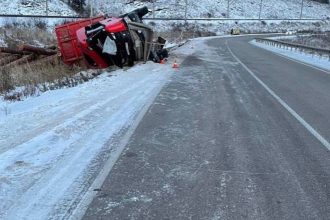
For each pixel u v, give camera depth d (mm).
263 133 8195
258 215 4723
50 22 37875
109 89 12922
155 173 5945
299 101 11672
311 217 4699
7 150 6816
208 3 110625
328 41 63719
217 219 4613
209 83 14648
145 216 4664
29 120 8922
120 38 18188
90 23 19156
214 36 77562
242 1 123625
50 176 5734
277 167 6281
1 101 11812
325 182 5723
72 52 18594
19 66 17766
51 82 15102
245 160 6570
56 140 7395
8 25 29312
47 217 4574
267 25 109312
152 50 21453
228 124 8844
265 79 16203
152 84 14008
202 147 7207
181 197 5168
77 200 5012
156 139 7617
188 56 26281
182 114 9672
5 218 4535
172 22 80062
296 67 21578
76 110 9867
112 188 5395
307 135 8117
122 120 8945
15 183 5473
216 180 5730
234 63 22656
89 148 7000
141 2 92000
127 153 6789
